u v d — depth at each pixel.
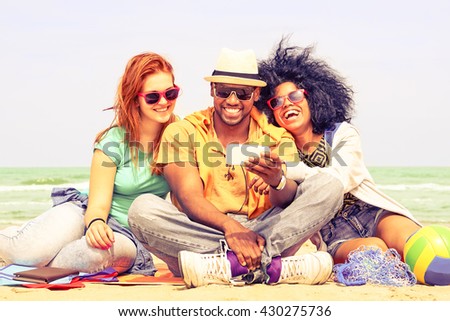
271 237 5.11
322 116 5.76
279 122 5.76
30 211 16.56
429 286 5.27
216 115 5.63
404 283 5.27
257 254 5.05
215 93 5.53
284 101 5.70
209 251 5.17
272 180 5.04
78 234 5.78
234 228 5.11
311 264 5.16
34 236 5.67
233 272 5.07
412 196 20.39
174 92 5.74
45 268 5.50
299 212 5.16
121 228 5.75
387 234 5.59
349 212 5.82
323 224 5.26
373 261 5.30
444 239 5.26
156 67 5.71
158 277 5.71
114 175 5.77
